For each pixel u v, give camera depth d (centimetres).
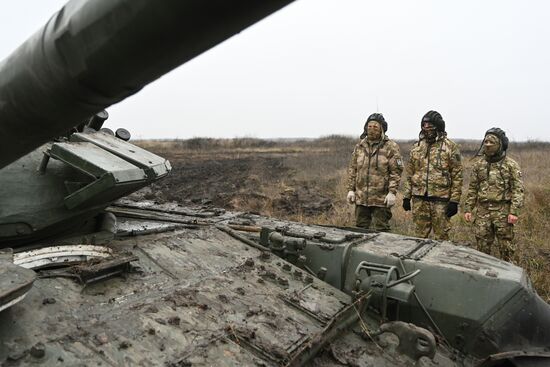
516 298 414
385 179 761
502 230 764
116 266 351
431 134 764
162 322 313
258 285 417
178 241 456
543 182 1543
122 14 128
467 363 416
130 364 266
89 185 369
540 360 404
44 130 186
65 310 293
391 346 400
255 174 2206
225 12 124
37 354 247
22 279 257
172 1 120
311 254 505
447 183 758
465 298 427
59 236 421
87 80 155
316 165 2497
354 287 439
